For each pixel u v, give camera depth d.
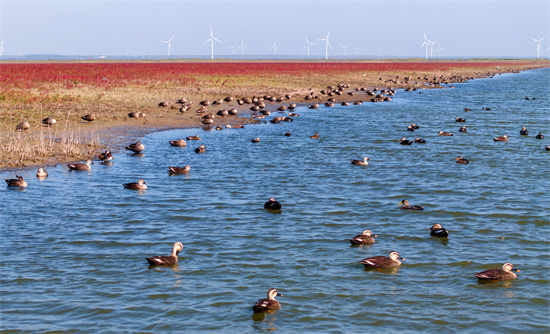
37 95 57.12
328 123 52.97
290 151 38.72
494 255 19.81
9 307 15.48
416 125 50.25
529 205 26.00
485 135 46.56
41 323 14.69
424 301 16.27
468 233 22.14
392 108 66.56
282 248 20.22
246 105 63.34
